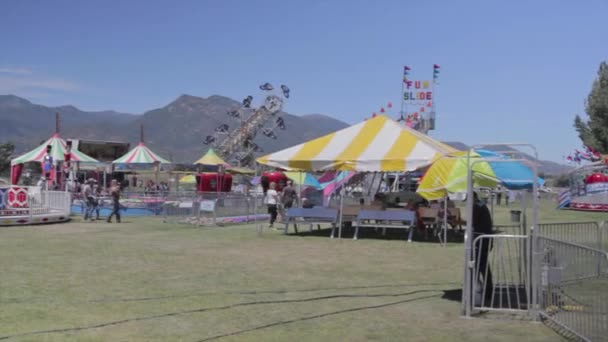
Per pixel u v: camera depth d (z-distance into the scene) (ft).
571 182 123.54
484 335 22.33
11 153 255.09
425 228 58.03
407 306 27.27
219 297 28.60
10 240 53.78
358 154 57.52
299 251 47.34
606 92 173.17
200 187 110.42
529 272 25.54
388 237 59.16
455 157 36.04
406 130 59.31
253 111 203.92
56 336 21.50
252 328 23.07
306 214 59.98
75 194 98.63
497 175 29.50
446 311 26.27
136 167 117.80
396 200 75.72
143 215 92.53
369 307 26.94
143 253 44.88
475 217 29.12
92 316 24.57
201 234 61.57
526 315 25.44
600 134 173.17
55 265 38.24
